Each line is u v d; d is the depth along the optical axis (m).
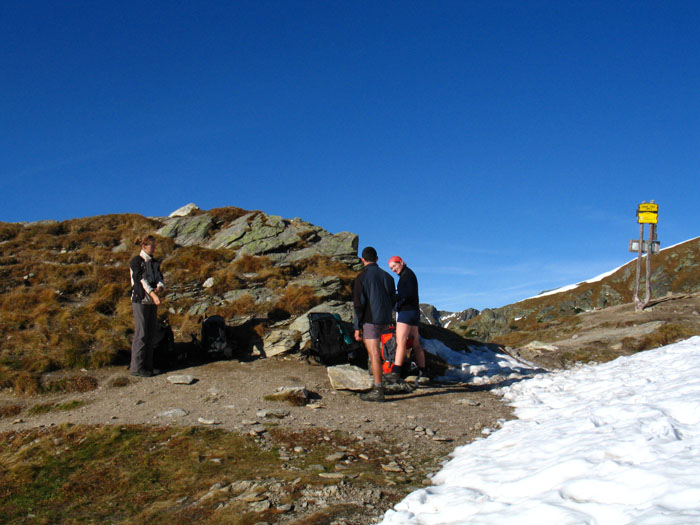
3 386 9.30
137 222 20.67
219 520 4.39
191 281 15.27
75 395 9.09
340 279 15.55
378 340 9.02
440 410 8.35
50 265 15.66
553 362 14.73
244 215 21.19
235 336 12.57
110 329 11.92
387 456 6.16
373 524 4.13
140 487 5.40
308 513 4.39
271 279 15.45
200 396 8.84
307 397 8.88
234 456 6.15
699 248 109.56
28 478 5.83
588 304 107.38
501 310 115.62
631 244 24.73
